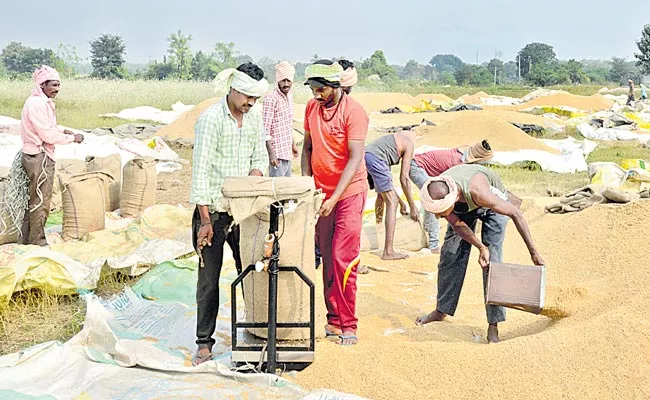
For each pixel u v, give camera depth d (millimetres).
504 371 4629
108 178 10102
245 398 4547
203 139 5012
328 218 5484
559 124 23906
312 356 4977
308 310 5082
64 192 8570
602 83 96062
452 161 8414
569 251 7090
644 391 4250
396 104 30281
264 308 5055
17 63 102562
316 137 5559
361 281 7316
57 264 6555
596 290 5613
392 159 8062
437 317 6039
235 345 4969
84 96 28703
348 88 7027
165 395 4586
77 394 4609
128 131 18703
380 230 8625
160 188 12375
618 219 7035
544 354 4680
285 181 4691
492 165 14836
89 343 5203
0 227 8242
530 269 5137
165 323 5949
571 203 8516
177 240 8078
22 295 6523
